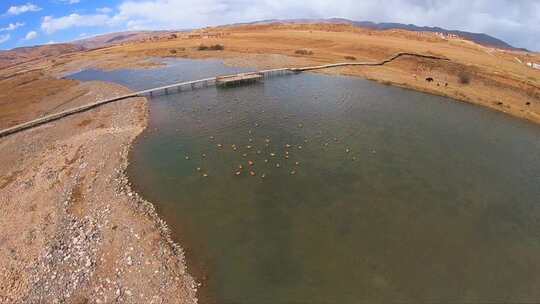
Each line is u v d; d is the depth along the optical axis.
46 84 71.88
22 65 123.94
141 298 18.91
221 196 28.20
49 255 22.28
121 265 21.09
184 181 30.59
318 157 33.97
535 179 30.17
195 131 41.50
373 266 21.11
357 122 42.22
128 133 41.41
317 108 47.47
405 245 22.70
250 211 26.22
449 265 21.22
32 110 54.16
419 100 49.88
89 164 33.81
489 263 21.42
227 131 41.00
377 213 25.67
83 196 28.56
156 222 25.02
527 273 20.73
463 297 19.17
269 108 48.28
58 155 36.56
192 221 25.22
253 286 19.81
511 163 32.75
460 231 23.94
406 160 33.16
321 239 23.25
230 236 23.62
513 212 25.91
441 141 37.12
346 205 26.61
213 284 19.92
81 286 19.86
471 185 29.19
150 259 21.39
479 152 34.81
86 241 23.25
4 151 38.91
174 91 59.06
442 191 28.30
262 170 31.95
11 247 23.48
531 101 47.62
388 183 29.41
